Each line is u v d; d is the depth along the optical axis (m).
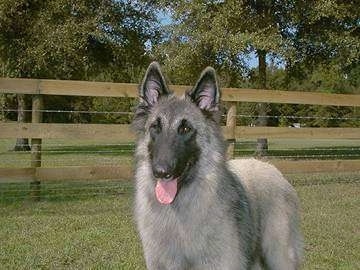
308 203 10.69
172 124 4.58
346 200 11.07
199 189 4.57
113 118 41.41
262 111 22.69
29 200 10.62
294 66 23.92
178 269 4.67
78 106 41.47
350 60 21.08
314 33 22.27
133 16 25.44
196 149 4.61
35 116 10.65
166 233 4.61
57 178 10.50
